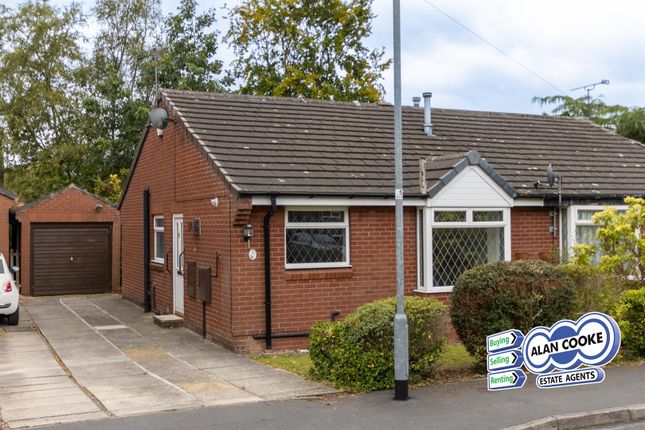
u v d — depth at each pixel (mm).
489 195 13797
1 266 15602
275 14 31359
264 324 12164
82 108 33219
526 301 9609
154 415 7867
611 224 12211
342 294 12828
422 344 9328
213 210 12891
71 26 34406
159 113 14742
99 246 23359
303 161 13328
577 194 14922
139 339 13398
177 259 15719
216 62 31500
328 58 32219
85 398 8703
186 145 14445
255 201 11758
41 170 31750
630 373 10023
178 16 31312
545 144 17859
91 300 20766
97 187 28781
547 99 44844
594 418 7781
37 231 22656
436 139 16438
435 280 13461
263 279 12172
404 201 13086
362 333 9094
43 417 7793
